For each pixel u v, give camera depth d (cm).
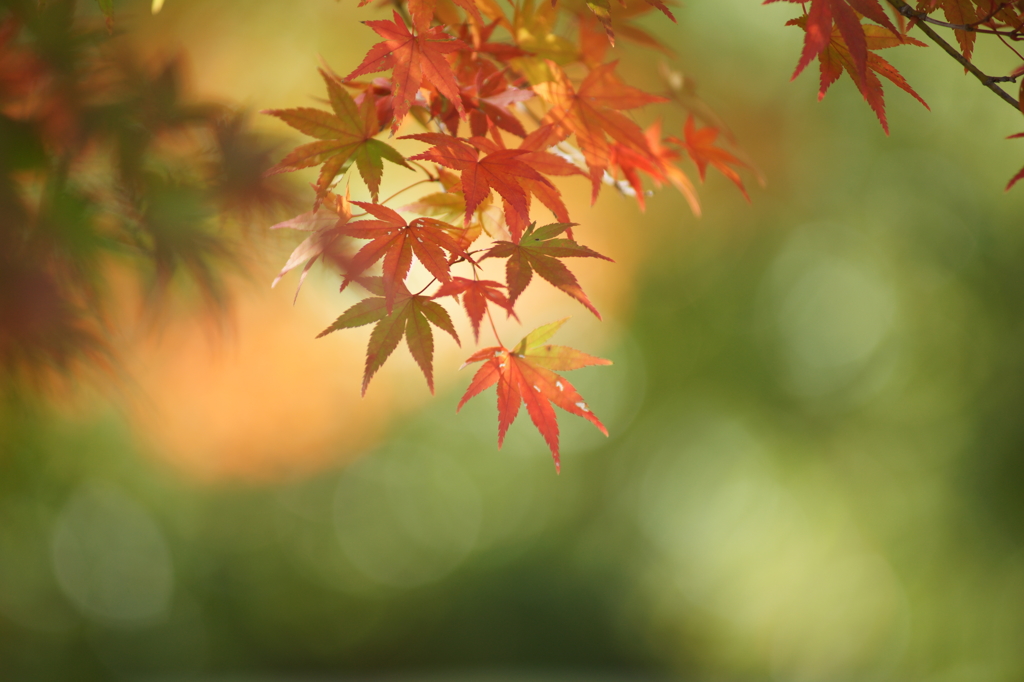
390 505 1245
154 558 1095
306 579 1190
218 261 139
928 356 889
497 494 1305
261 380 668
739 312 1104
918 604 874
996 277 848
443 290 111
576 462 1280
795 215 1026
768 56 948
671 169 163
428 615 1197
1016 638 784
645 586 1138
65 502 864
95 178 126
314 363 675
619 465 1242
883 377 957
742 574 1073
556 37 145
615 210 1059
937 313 895
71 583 980
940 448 859
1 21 123
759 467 1107
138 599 1084
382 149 113
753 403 1095
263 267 142
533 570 1212
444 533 1273
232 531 1147
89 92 126
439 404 1277
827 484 998
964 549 823
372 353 109
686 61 915
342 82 112
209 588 1145
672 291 1136
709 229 1088
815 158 984
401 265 107
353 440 1112
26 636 935
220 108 134
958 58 119
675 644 1102
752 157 980
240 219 135
